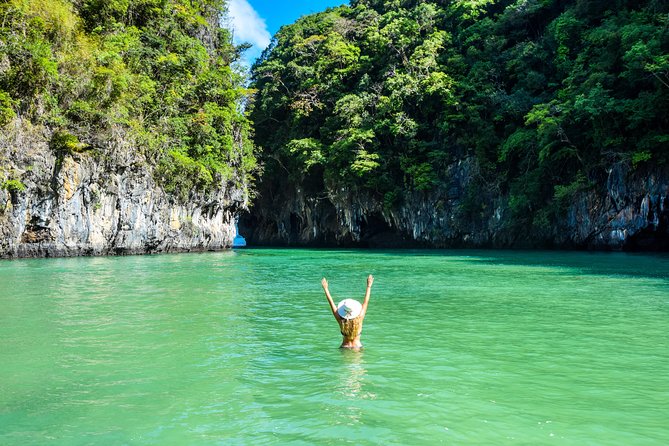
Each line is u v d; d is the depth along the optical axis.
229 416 4.88
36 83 27.88
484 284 16.23
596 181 36.78
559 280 17.20
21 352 7.25
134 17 39.47
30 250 28.44
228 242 45.31
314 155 53.06
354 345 7.54
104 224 31.38
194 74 40.53
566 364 6.70
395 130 49.09
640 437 4.37
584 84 35.72
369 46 56.91
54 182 28.48
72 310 10.82
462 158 48.16
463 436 4.39
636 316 10.27
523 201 41.12
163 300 12.45
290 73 60.12
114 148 31.06
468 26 54.81
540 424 4.66
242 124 46.09
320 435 4.42
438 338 8.28
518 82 46.44
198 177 37.81
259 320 9.80
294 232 64.88
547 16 49.16
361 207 54.25
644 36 32.88
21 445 4.23
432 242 50.38
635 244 36.38
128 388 5.70
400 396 5.42
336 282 17.02
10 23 27.88
